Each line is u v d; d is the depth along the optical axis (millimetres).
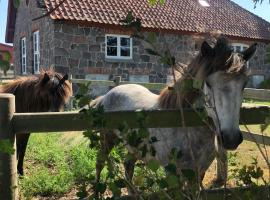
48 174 5199
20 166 5328
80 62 14523
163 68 16234
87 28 14547
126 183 1930
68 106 8430
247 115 2773
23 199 4496
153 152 1918
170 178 1744
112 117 2402
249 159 6102
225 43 2684
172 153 1827
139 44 15758
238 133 2467
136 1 16891
